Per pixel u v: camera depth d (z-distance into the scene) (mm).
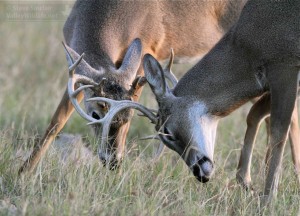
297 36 17188
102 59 19703
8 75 28891
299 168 19078
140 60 19766
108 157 18656
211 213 16047
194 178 17969
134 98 19266
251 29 17547
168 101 17891
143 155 19391
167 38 21703
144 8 21062
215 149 20328
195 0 21875
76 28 20578
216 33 22453
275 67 17375
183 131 17750
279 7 17328
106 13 20531
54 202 15219
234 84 17781
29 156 18938
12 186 16844
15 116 23359
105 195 16109
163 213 15609
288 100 17328
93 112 19172
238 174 18203
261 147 20734
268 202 16797
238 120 23203
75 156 18250
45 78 28875
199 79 17922
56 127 19844
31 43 32219
